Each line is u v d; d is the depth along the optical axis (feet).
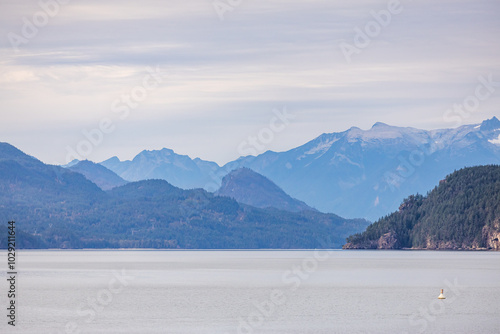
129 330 617.21
